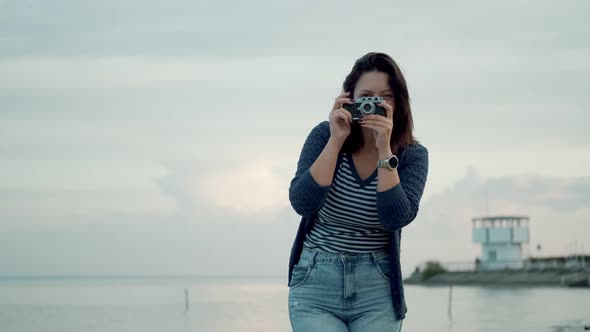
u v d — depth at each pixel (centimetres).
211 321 4269
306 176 412
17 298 8300
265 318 4544
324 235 431
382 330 429
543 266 8725
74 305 6384
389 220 405
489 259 8862
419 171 430
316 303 431
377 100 405
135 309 5712
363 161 421
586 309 4728
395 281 429
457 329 3434
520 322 3719
